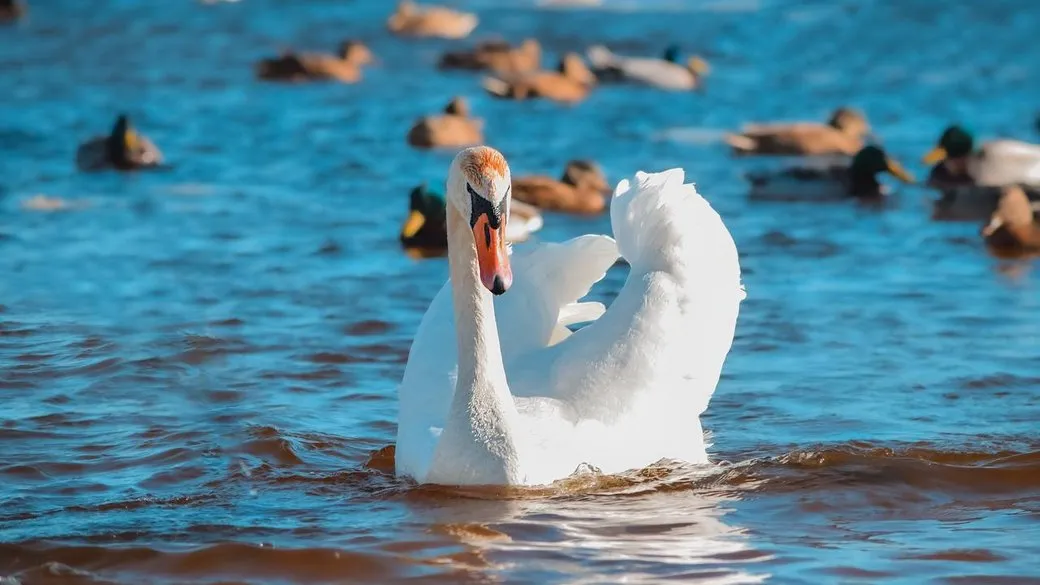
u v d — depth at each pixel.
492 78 42.44
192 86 40.12
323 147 31.77
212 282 19.08
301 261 20.64
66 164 29.00
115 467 12.12
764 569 9.81
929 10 55.12
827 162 34.00
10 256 20.38
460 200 10.85
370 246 22.23
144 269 19.72
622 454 11.41
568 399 11.57
